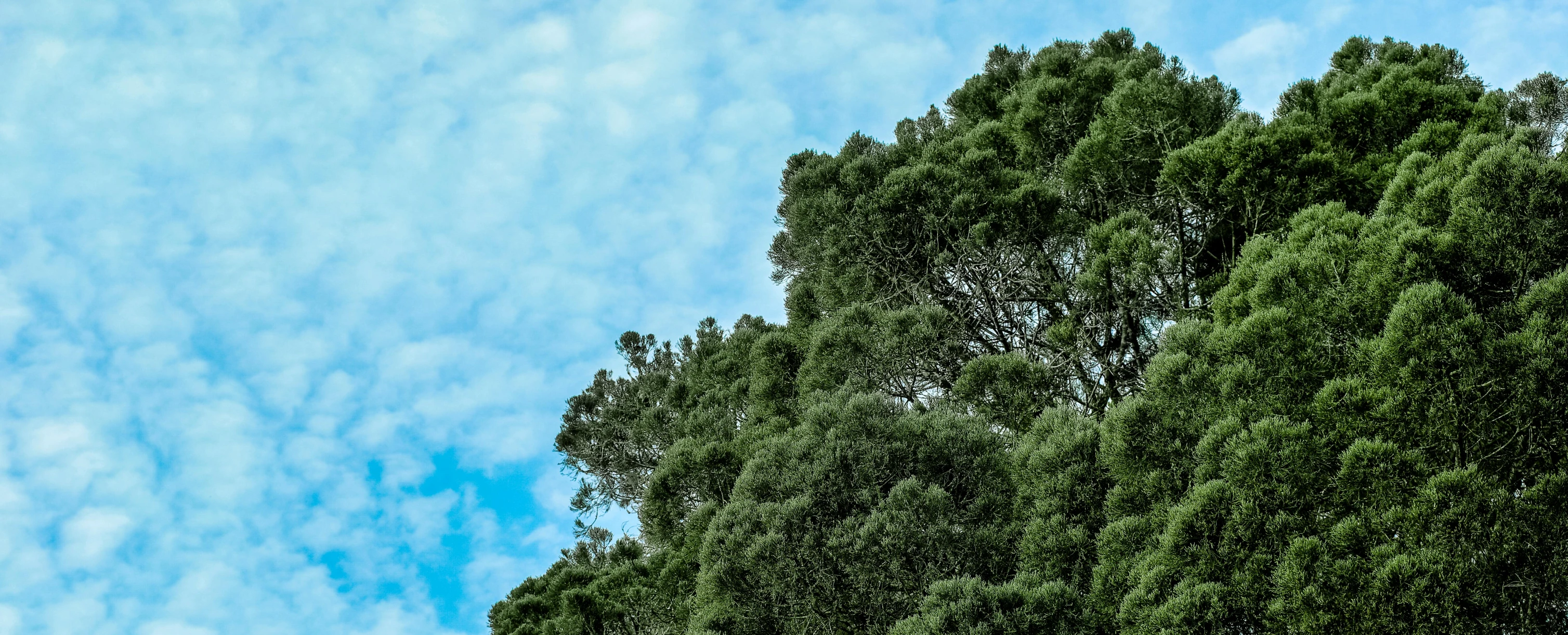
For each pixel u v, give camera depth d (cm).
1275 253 1483
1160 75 2173
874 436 1612
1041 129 2342
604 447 2714
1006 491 1523
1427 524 1062
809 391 2025
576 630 1992
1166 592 1177
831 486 1564
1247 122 1855
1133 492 1330
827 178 2353
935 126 2784
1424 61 2077
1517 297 1222
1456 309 1166
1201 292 1828
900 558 1419
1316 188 1755
